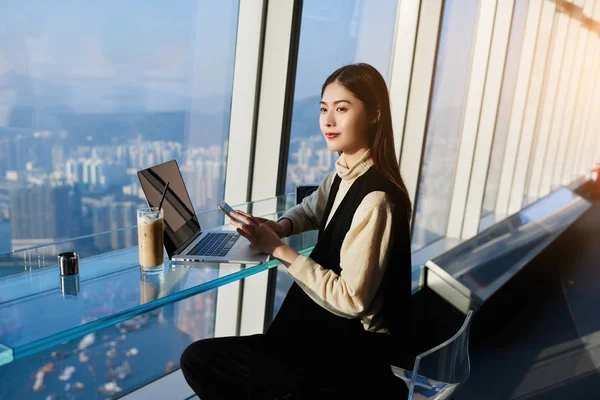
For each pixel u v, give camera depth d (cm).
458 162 512
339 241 158
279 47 234
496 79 507
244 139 244
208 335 265
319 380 153
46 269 151
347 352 154
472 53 480
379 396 156
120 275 147
